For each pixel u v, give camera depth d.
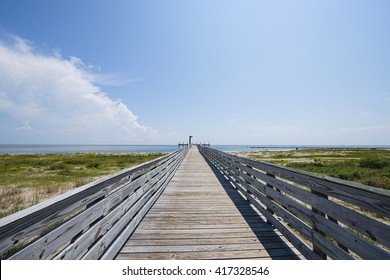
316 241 2.04
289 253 2.44
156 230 3.03
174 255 2.38
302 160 21.92
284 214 2.74
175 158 9.15
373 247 1.38
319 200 2.00
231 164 6.81
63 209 1.35
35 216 1.10
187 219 3.48
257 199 4.13
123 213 2.53
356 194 1.54
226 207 4.13
